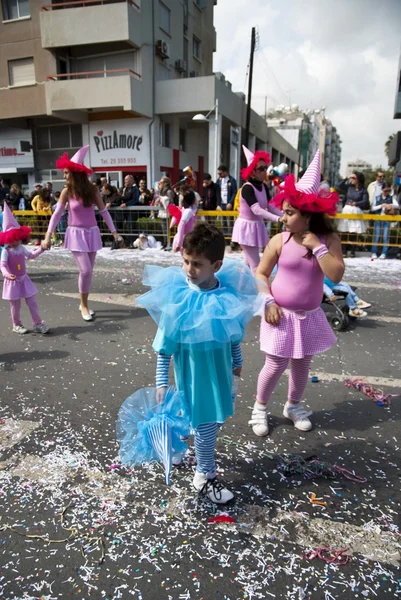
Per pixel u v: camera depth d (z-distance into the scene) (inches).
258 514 88.2
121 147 816.3
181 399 86.3
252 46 869.8
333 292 205.6
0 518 85.9
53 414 126.0
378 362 167.6
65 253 438.9
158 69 836.6
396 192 520.7
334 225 103.2
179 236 300.8
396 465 105.0
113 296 264.1
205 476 92.0
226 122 900.6
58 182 879.1
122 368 159.6
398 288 281.4
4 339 190.4
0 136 888.9
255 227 215.9
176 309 80.7
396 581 73.3
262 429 116.4
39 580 72.5
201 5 1034.7
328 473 101.0
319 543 81.3
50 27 747.4
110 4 709.9
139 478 98.4
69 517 86.5
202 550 79.2
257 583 72.6
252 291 89.1
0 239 182.5
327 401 136.9
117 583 72.2
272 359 111.7
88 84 734.5
